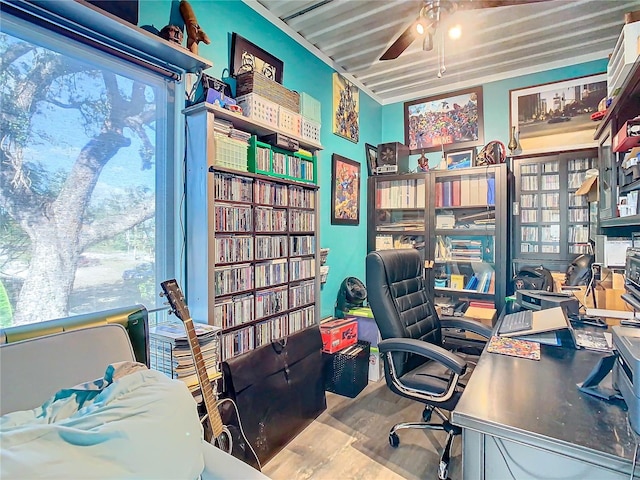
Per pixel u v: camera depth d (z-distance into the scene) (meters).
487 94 3.49
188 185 1.81
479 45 2.90
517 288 2.99
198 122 1.76
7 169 1.28
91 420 0.79
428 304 2.21
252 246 1.99
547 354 1.38
